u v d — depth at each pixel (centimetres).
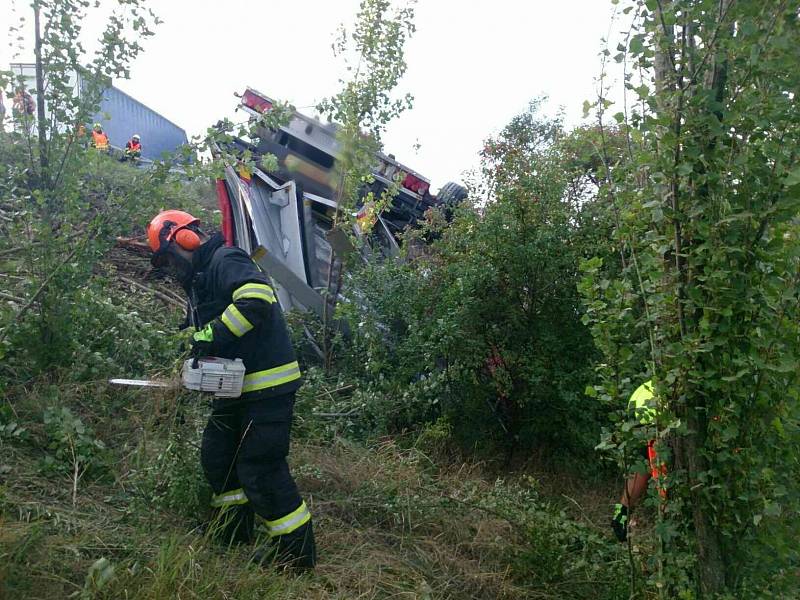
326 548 374
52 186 489
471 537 414
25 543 284
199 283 357
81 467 386
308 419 523
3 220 537
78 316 493
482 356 575
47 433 409
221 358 341
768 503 252
